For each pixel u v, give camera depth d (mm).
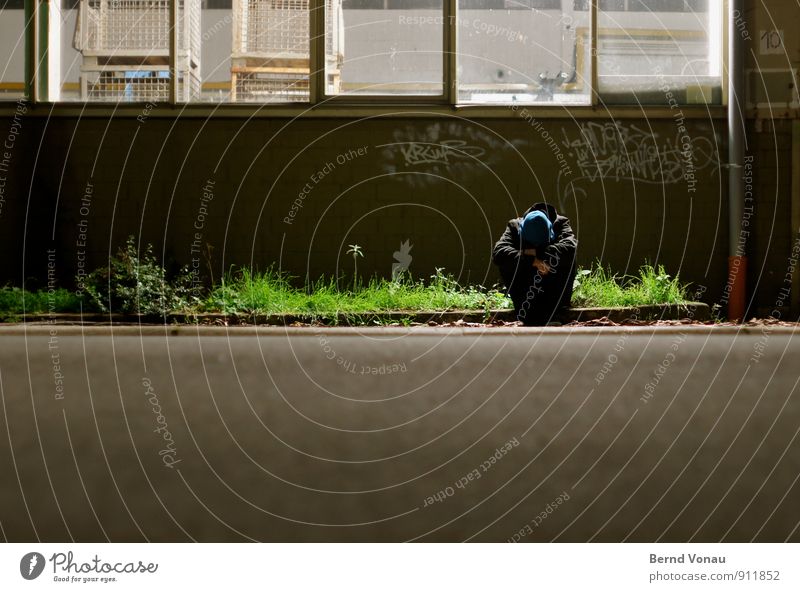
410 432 4172
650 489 3320
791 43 10523
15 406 4547
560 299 8469
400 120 10719
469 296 9320
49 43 10914
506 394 5023
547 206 8680
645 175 10703
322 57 10906
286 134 10719
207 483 3367
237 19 10977
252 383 5316
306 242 10695
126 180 10711
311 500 3211
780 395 4867
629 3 10906
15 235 10656
